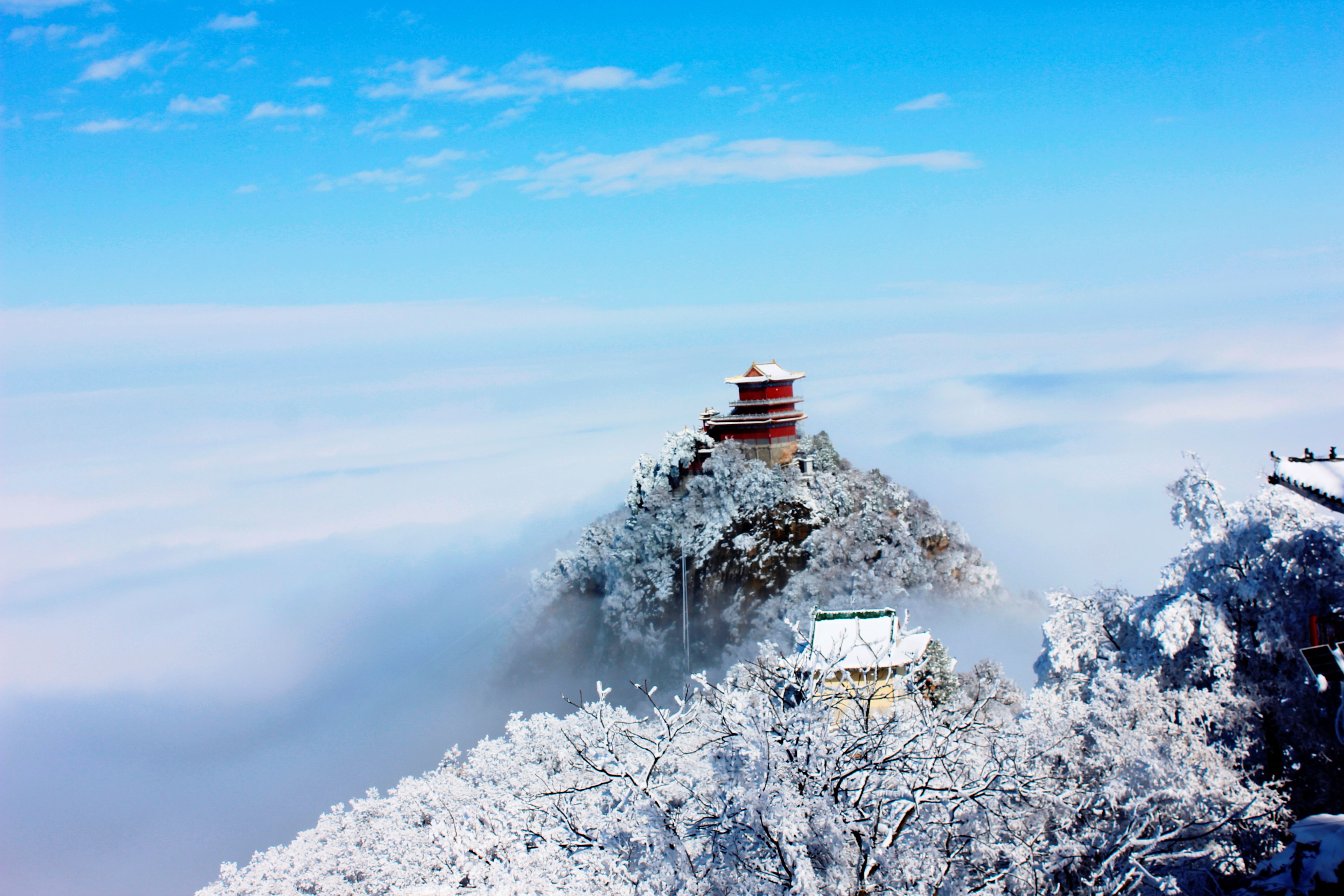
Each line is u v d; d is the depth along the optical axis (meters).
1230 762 30.83
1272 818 26.91
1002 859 19.33
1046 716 29.67
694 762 22.00
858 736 19.17
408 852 38.06
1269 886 22.94
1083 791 24.02
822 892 16.86
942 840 18.19
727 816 17.77
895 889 17.20
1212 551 38.09
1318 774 32.44
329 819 55.47
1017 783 19.27
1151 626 39.94
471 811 26.73
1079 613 45.16
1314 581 35.03
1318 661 30.67
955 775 19.30
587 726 27.22
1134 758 25.66
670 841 17.98
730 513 164.38
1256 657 36.28
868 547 151.12
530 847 23.94
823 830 17.12
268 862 51.50
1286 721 33.44
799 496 161.25
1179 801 24.14
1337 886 21.42
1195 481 44.69
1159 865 23.39
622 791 20.23
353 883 44.78
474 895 22.77
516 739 45.47
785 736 18.59
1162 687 38.62
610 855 19.69
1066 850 19.52
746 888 17.08
